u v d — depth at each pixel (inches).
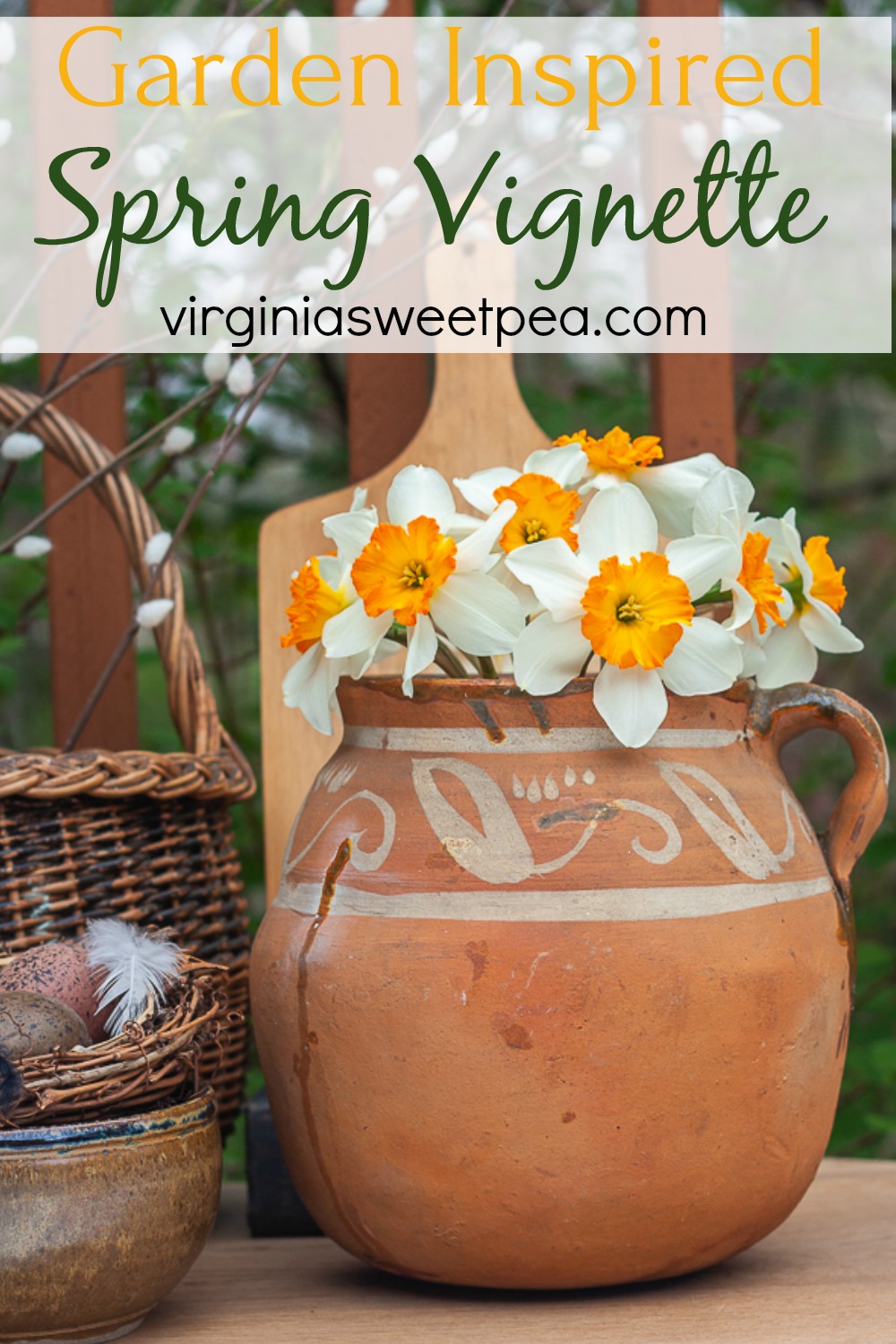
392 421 54.4
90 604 55.4
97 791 45.6
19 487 74.1
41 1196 40.2
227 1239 47.2
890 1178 49.6
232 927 48.6
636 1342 41.0
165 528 69.4
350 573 43.0
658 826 41.6
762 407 76.6
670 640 41.3
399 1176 41.6
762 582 42.7
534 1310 42.4
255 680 83.6
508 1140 41.1
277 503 74.6
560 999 40.9
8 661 88.4
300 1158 42.9
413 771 42.4
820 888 43.0
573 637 41.8
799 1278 43.6
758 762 43.5
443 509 43.4
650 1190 41.3
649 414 73.1
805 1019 42.0
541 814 41.6
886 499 94.8
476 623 42.0
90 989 42.4
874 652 108.7
